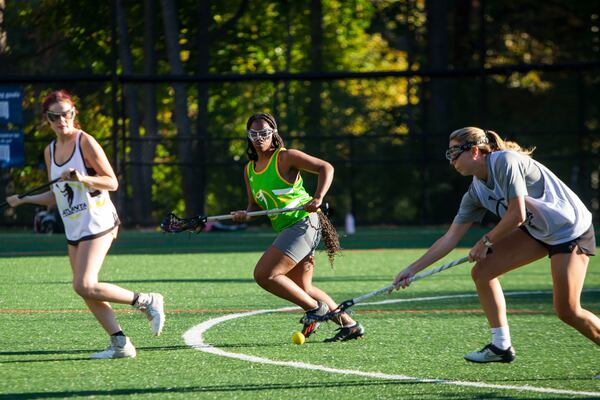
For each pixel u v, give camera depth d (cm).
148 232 4809
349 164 5438
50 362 1505
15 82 4625
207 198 5250
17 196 1532
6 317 1994
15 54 4938
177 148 5172
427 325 1938
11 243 4138
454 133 1419
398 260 3462
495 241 1397
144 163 5009
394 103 6481
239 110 5978
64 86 4756
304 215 1638
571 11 6719
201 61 5569
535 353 1616
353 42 7544
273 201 1642
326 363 1515
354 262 3384
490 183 1396
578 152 5469
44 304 2202
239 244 4188
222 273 2961
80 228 1478
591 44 6781
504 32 6888
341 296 2436
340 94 5862
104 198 1488
